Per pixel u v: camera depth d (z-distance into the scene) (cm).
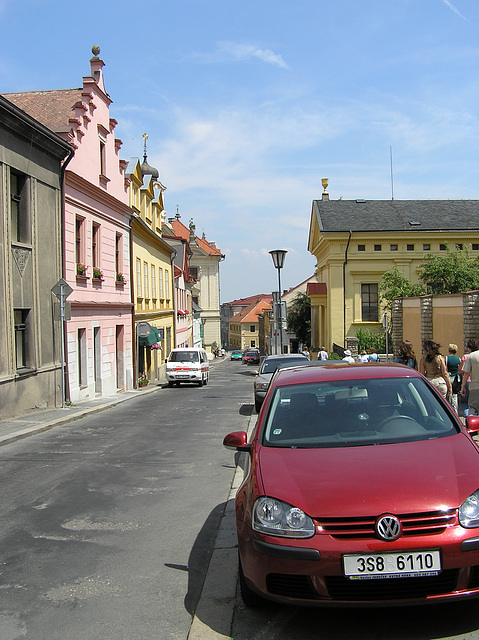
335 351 3750
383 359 2858
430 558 368
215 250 9625
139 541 578
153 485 794
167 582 482
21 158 1609
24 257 1622
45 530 613
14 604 444
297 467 431
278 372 625
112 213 2569
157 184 3788
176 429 1343
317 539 377
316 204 4397
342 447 461
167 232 5441
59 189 1888
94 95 2302
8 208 1521
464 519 378
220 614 422
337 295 3950
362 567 369
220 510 675
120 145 2633
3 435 1207
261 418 525
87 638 391
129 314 2855
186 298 5566
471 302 1698
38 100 2364
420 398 530
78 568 512
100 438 1219
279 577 386
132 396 2394
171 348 4300
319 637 386
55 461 970
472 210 4325
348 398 531
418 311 2348
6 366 1486
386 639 379
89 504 707
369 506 381
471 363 1052
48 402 1752
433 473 409
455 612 413
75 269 2075
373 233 3916
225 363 8481
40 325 1711
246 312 14425
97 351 2389
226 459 962
